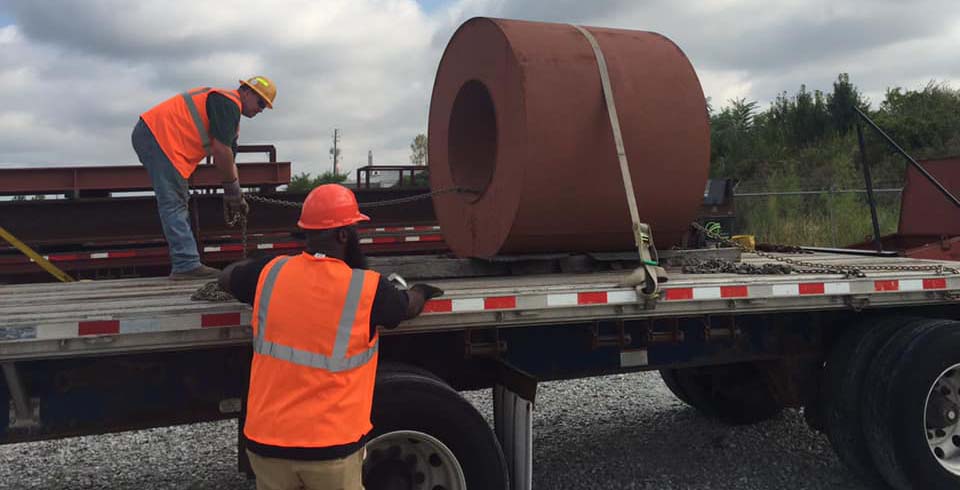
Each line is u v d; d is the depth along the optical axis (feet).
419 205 32.68
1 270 27.30
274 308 7.45
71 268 27.96
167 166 13.01
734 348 12.98
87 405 9.42
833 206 53.72
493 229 13.94
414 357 10.96
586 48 13.26
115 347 8.48
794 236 52.01
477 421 9.68
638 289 10.60
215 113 13.10
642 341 11.95
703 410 17.20
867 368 12.57
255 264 7.93
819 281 11.76
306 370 7.33
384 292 7.74
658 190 13.41
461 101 15.70
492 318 9.99
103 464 14.88
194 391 9.89
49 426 9.25
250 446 7.52
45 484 13.85
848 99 84.23
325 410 7.30
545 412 18.19
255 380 7.57
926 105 80.89
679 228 14.06
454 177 15.99
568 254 14.02
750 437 16.21
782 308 11.61
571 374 11.73
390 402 9.23
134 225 28.71
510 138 13.07
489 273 14.26
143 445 15.94
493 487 9.75
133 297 10.57
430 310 9.59
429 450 9.76
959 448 12.46
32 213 27.73
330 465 7.28
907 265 14.57
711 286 11.06
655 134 13.23
